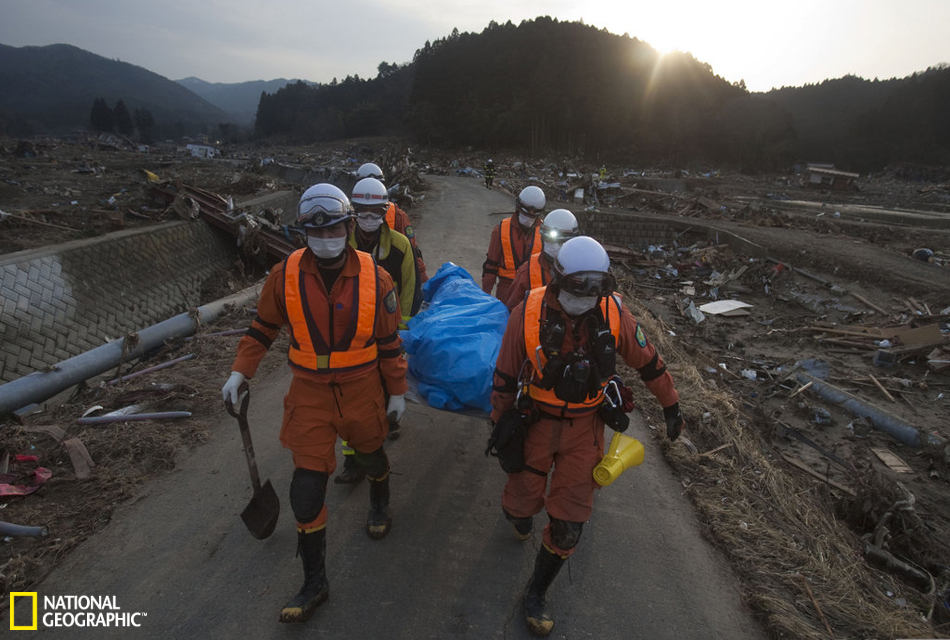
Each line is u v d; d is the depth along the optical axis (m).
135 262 18.69
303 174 49.19
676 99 109.44
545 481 2.64
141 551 2.95
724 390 8.59
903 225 28.00
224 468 3.75
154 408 4.52
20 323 14.43
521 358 2.50
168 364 5.62
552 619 2.66
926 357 11.03
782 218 26.06
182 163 55.91
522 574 2.95
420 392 3.35
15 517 3.14
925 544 4.95
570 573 2.99
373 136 142.38
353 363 2.51
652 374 2.58
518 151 96.81
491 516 3.42
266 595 2.71
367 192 3.75
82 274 16.78
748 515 3.62
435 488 3.67
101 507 3.29
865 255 17.94
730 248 21.92
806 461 7.36
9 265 14.78
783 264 18.20
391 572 2.89
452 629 2.57
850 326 13.05
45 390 5.48
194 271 20.94
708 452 4.47
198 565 2.87
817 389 9.68
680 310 15.34
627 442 2.62
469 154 95.50
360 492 3.58
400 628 2.55
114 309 17.33
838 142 108.50
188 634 2.46
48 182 30.31
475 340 3.32
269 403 4.79
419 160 69.62
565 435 2.48
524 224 4.84
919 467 7.54
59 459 3.73
